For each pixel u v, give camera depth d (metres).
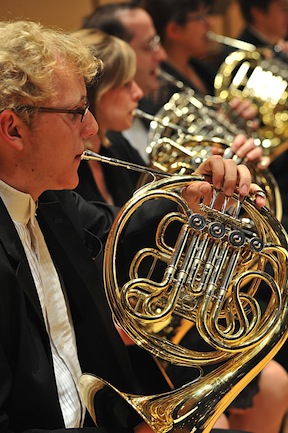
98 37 2.62
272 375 2.58
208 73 3.93
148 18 3.21
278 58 3.84
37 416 1.75
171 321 2.30
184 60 3.83
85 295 1.97
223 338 1.83
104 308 2.00
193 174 1.99
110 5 3.26
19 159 1.80
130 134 3.12
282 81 3.55
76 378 1.89
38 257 1.89
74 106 1.79
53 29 1.92
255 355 1.82
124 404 1.73
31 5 3.51
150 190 1.88
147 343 1.85
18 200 1.83
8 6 3.33
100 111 2.61
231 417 2.61
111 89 2.60
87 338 1.97
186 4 3.73
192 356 1.86
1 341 1.72
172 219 1.91
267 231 1.96
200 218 1.87
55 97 1.75
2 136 1.77
